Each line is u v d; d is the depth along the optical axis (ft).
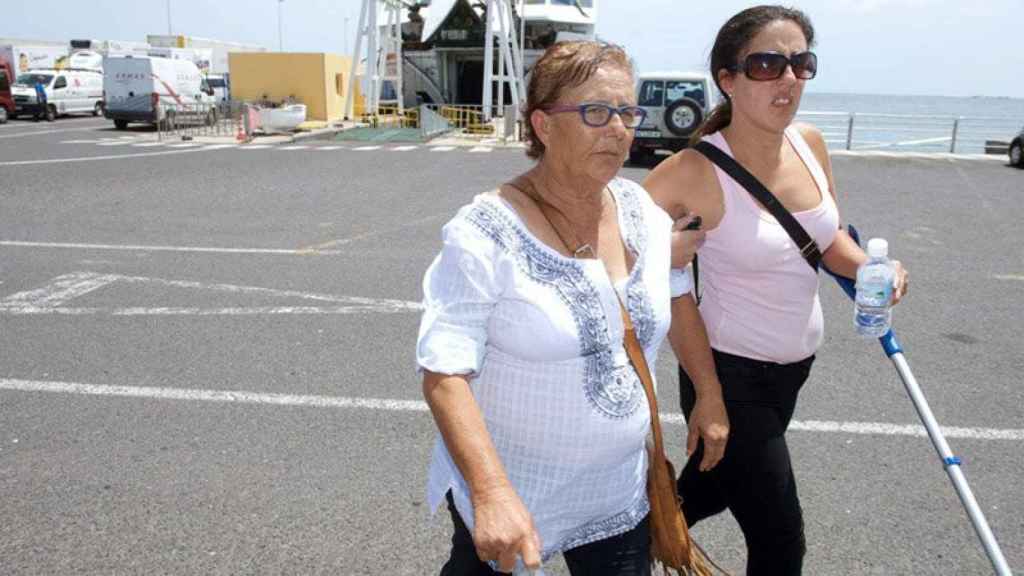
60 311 21.75
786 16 7.97
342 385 16.83
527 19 95.81
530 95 6.40
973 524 7.09
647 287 6.67
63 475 13.09
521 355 6.19
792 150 8.62
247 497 12.45
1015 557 11.11
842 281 8.77
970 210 40.52
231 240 30.78
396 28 90.58
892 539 11.50
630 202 6.93
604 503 6.77
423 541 11.41
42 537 11.38
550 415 6.31
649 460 7.11
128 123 100.27
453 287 6.02
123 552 11.06
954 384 17.10
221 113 93.09
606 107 6.12
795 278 8.30
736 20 8.13
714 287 8.49
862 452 14.05
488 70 86.79
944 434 14.74
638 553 7.02
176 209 37.63
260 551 11.10
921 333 20.45
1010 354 18.99
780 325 8.33
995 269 27.71
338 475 13.15
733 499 8.37
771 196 8.18
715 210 8.29
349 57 112.98
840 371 17.80
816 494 12.66
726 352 8.46
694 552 7.44
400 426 14.98
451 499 6.88
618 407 6.41
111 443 14.23
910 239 32.91
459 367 5.88
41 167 53.16
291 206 38.83
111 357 18.38
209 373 17.44
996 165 63.00
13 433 14.61
